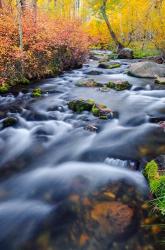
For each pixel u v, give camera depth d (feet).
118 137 21.47
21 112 27.91
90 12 96.37
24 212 13.74
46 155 19.40
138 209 13.73
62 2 94.68
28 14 45.88
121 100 30.76
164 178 14.82
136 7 77.61
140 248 11.73
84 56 55.42
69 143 21.01
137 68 43.88
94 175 16.51
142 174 16.46
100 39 93.30
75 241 12.09
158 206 13.73
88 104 27.25
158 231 12.53
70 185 15.60
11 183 16.15
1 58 34.09
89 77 43.01
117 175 16.44
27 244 12.03
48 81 39.96
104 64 51.55
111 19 90.84
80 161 18.29
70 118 26.05
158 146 19.70
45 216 13.43
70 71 47.65
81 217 13.32
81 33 55.83
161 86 36.91
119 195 14.69
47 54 40.60
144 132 22.09
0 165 18.22
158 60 56.80
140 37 78.54
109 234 12.35
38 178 16.48
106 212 13.56
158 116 25.49
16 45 37.60
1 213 13.70
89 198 14.52
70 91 34.96
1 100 31.42
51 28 45.19
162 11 57.26
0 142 21.66
